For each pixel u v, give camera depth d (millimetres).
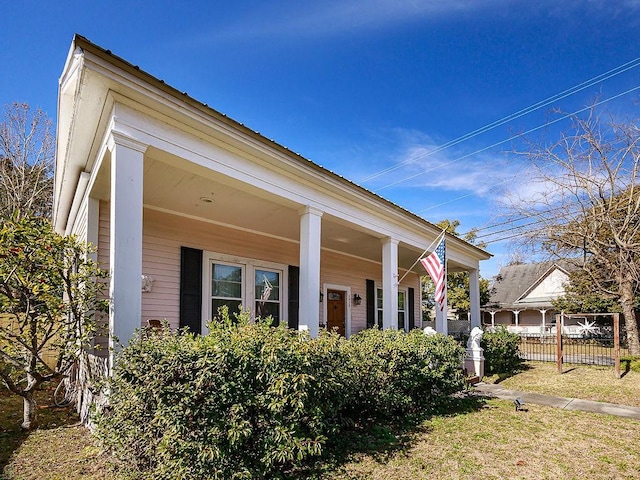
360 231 8195
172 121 4543
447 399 6332
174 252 7520
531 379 9180
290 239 9938
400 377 5234
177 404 2898
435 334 6707
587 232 13750
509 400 6945
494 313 30984
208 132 4840
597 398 7258
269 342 3402
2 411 5504
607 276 15430
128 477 3117
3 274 4137
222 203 7078
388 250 8609
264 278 9211
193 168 4926
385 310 8406
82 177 6055
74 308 4441
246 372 3236
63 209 8570
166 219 7453
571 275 21016
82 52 3641
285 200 6172
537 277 31625
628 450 4363
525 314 30828
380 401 4852
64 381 6535
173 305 7355
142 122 4301
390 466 3734
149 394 3029
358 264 12469
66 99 5520
